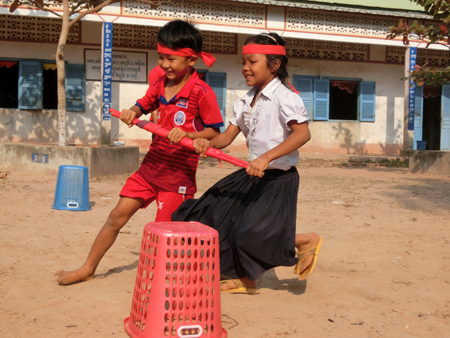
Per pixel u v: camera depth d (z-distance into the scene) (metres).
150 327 2.09
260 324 2.43
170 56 2.75
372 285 3.22
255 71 2.66
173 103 2.87
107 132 12.93
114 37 14.70
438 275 3.49
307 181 9.52
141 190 2.90
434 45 15.48
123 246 4.07
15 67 17.50
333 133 16.78
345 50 16.66
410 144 15.69
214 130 2.87
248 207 2.61
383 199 7.32
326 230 5.01
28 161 8.52
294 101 2.55
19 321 2.37
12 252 3.69
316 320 2.53
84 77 14.46
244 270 2.52
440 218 5.84
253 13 14.22
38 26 14.09
